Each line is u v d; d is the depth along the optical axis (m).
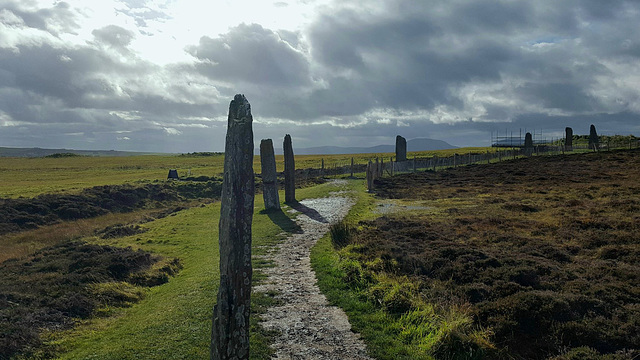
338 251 17.81
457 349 9.69
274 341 10.10
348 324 11.19
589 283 12.43
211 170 75.00
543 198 30.14
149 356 9.20
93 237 27.75
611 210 23.11
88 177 66.06
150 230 27.53
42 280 14.61
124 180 58.53
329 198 36.38
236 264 6.73
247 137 6.91
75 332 10.77
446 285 13.21
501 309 10.95
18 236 30.38
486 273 13.61
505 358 9.48
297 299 13.01
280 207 31.67
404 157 61.12
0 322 10.62
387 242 18.19
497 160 63.66
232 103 7.30
